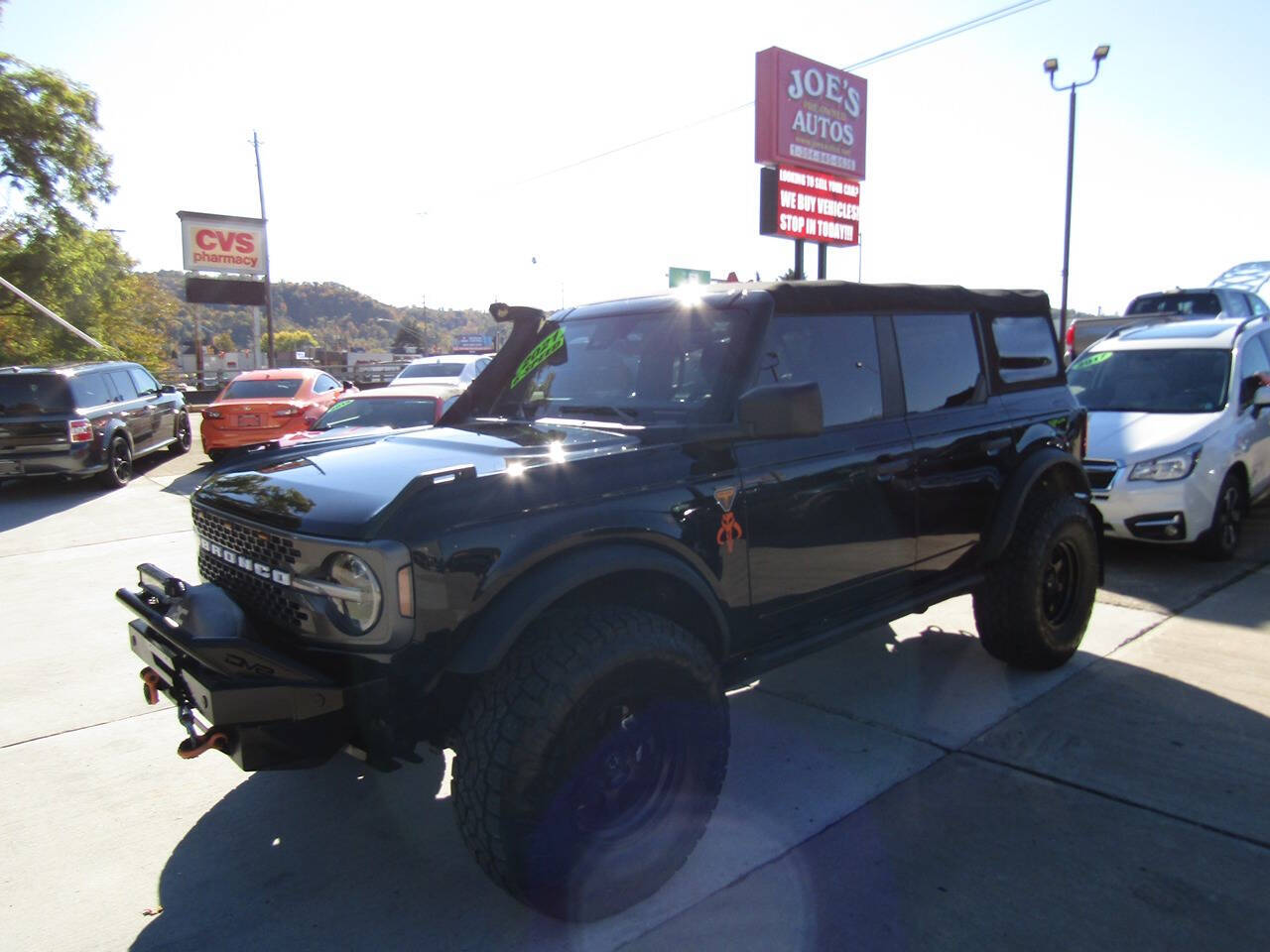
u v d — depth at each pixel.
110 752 3.81
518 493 2.51
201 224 31.98
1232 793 3.17
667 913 2.61
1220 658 4.49
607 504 2.64
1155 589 5.73
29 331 25.66
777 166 16.77
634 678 2.48
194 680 2.35
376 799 3.37
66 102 25.34
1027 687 4.21
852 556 3.42
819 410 2.64
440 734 2.57
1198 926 2.47
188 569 6.88
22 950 2.53
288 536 2.48
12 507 10.02
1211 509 6.08
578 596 2.69
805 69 16.89
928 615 5.44
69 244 26.42
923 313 3.91
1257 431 6.74
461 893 2.76
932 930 2.48
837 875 2.76
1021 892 2.64
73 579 6.71
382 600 2.27
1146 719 3.81
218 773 3.61
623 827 2.58
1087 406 7.11
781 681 4.39
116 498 10.52
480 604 2.38
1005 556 4.16
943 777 3.36
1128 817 3.04
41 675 4.71
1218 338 7.04
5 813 3.31
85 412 10.69
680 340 3.32
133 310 33.00
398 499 2.36
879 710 4.01
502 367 4.02
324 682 2.34
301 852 3.02
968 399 4.06
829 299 3.45
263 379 13.01
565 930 2.55
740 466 3.01
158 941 2.55
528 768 2.30
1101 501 6.21
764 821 3.09
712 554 2.89
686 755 2.68
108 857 3.01
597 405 3.43
